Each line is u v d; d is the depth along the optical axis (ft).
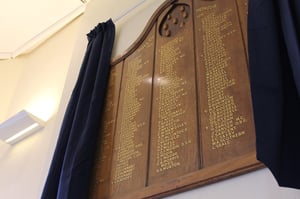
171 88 4.73
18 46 11.69
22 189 7.27
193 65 4.66
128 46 6.45
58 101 8.59
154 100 4.87
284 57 2.86
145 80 5.31
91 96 5.75
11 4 10.34
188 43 5.01
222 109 3.88
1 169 8.38
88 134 5.13
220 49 4.45
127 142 4.79
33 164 7.57
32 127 8.27
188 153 3.89
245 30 4.31
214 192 3.46
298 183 2.48
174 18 5.68
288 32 2.70
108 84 5.98
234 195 3.31
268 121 2.55
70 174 4.68
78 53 7.82
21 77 11.29
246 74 3.93
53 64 10.16
